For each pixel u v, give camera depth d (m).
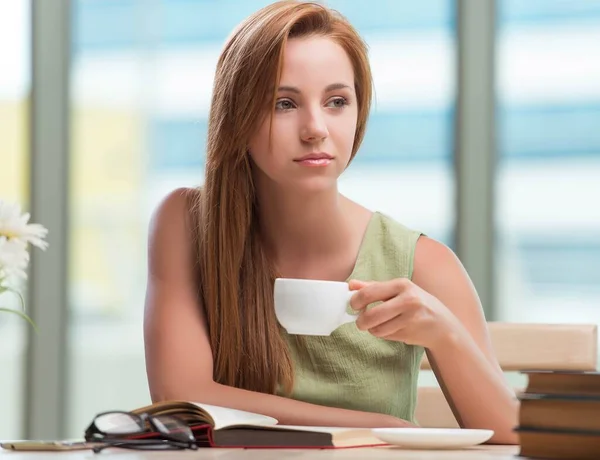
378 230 2.98
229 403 2.60
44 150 6.03
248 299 2.83
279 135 2.58
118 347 5.89
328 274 2.91
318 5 2.69
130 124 5.91
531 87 5.30
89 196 5.98
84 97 5.99
